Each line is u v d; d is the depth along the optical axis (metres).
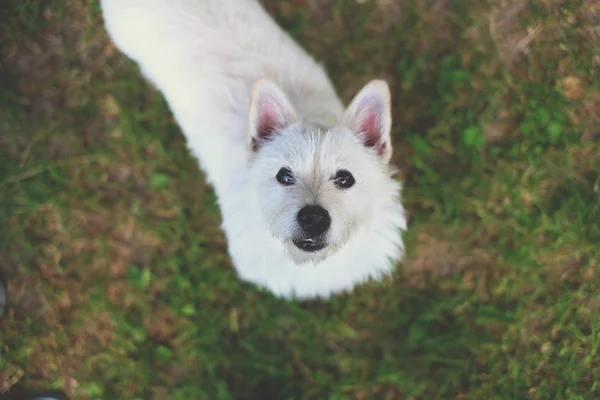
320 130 0.67
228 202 0.73
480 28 0.89
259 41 0.75
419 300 0.86
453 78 0.86
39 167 0.88
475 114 0.87
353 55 0.89
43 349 0.87
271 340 0.86
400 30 0.88
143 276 0.86
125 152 0.89
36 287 0.88
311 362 0.86
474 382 0.84
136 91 0.89
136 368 0.86
